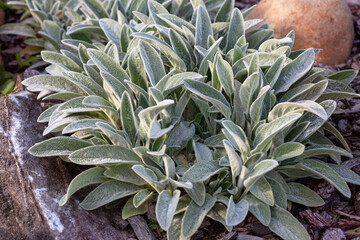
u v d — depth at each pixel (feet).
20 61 4.48
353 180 3.11
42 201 2.92
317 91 3.13
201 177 2.85
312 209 3.16
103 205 3.09
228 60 3.41
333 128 3.31
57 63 3.48
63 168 3.18
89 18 3.91
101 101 3.08
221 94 3.07
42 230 2.80
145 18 3.69
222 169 2.90
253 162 2.88
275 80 3.10
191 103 3.31
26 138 3.26
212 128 3.24
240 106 3.11
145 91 3.15
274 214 2.90
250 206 2.89
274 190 2.96
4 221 2.85
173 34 3.32
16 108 3.43
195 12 3.69
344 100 3.71
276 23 4.21
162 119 2.96
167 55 3.27
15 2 4.72
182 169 3.01
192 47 3.50
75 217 2.90
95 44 3.74
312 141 3.42
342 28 4.20
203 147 3.05
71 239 2.81
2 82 4.43
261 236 3.06
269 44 3.37
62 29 4.27
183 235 2.75
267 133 2.82
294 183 3.13
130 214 3.00
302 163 3.02
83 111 3.11
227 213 2.66
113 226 3.03
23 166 3.06
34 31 4.83
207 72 3.40
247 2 5.24
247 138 3.04
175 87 3.00
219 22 3.63
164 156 2.78
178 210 2.93
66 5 4.60
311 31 4.15
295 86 3.34
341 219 3.10
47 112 3.26
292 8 4.17
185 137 3.10
